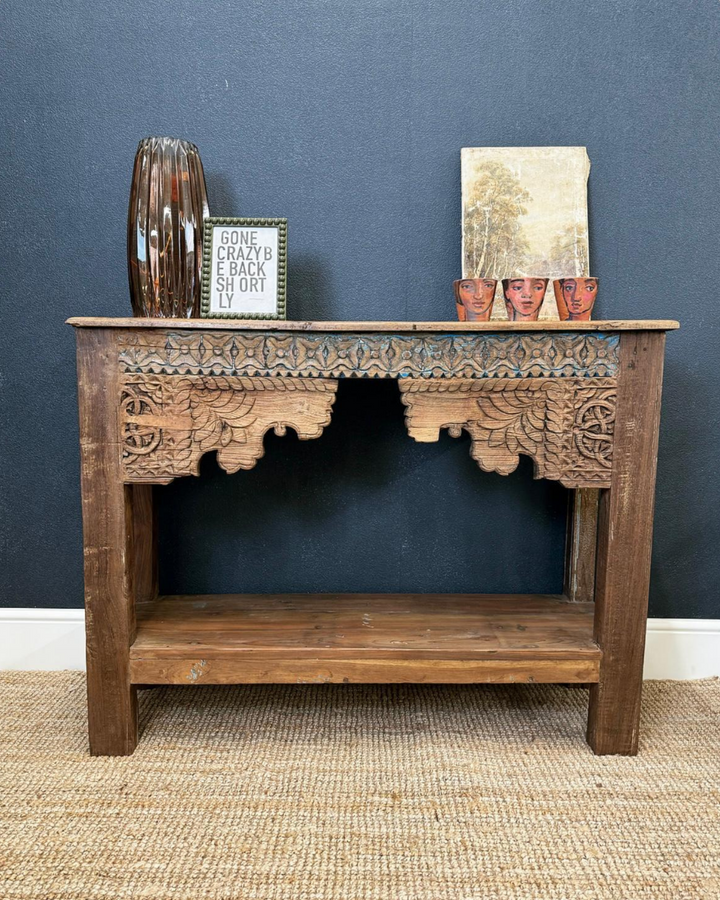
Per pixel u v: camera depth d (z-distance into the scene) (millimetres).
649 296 1590
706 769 1265
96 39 1516
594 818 1114
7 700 1503
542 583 1684
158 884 957
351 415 1629
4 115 1525
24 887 949
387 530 1664
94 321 1199
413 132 1553
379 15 1524
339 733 1377
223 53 1525
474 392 1258
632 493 1277
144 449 1250
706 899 947
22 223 1554
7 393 1597
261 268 1354
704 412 1621
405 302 1592
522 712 1478
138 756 1288
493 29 1531
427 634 1376
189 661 1291
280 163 1555
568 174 1527
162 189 1328
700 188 1567
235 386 1244
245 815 1109
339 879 969
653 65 1542
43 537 1642
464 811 1126
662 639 1662
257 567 1669
